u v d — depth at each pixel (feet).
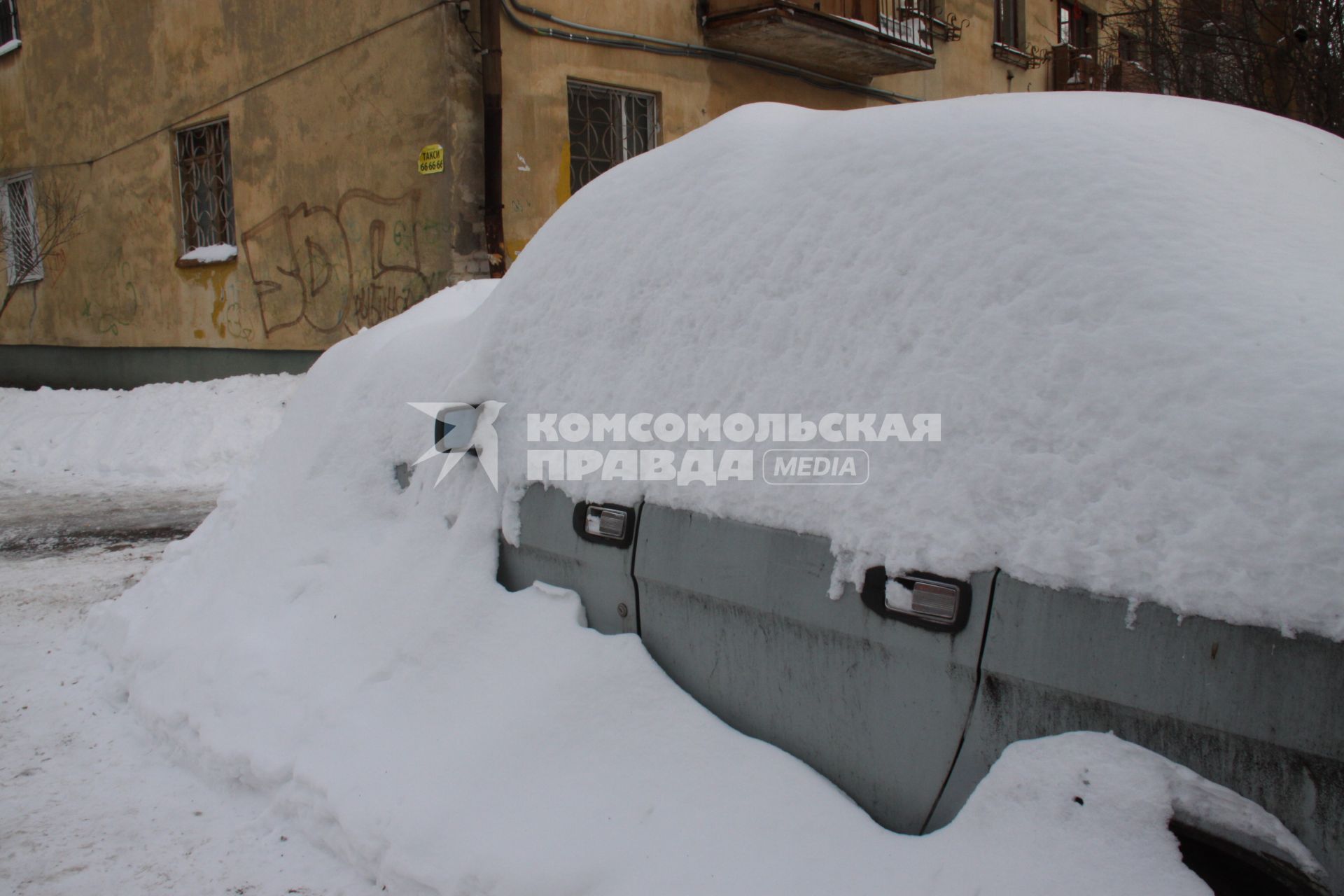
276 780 9.61
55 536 25.14
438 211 34.24
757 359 7.90
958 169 7.32
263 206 40.52
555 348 9.75
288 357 40.73
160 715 11.32
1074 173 6.84
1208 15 29.14
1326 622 4.91
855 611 6.88
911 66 46.73
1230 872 5.49
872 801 6.91
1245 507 5.29
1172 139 7.14
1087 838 5.63
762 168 8.69
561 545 9.22
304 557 11.71
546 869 7.35
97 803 10.14
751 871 6.77
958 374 6.66
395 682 9.72
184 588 13.69
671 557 8.18
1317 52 26.81
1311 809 5.00
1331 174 7.47
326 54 37.04
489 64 33.40
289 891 8.45
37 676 13.82
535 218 35.78
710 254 8.59
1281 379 5.47
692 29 40.24
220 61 41.22
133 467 35.70
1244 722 5.17
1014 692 6.12
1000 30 60.39
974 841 6.03
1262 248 6.22
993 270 6.77
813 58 44.32
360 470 11.93
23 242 51.80
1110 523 5.74
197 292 44.16
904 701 6.67
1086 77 62.28
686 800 7.42
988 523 6.25
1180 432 5.64
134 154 45.98
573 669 8.56
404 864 7.97
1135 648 5.55
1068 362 6.20
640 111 39.73
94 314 49.49
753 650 7.64
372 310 37.01
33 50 50.16
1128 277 6.22
